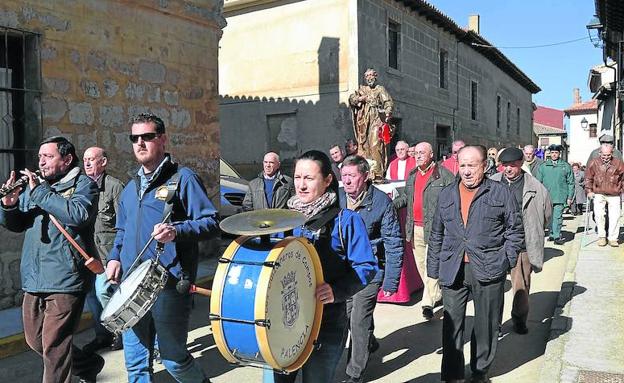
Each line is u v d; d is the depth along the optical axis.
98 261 4.07
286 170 17.31
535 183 6.07
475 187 4.58
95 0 8.04
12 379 5.09
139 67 8.76
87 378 4.57
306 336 3.15
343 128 16.17
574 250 10.70
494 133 29.69
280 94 17.30
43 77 7.36
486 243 4.48
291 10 16.98
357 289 3.30
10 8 6.96
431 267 4.75
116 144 8.38
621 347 5.32
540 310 7.17
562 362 4.96
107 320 3.20
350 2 15.98
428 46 20.73
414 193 7.00
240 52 18.00
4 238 6.89
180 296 3.61
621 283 7.68
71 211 3.88
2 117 7.08
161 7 9.05
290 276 3.01
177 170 3.79
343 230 3.36
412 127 19.48
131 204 3.81
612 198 10.52
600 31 16.91
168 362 3.64
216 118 10.26
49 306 3.97
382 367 5.32
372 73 12.61
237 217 3.17
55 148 4.11
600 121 31.80
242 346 2.92
